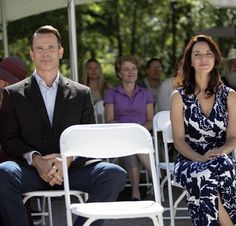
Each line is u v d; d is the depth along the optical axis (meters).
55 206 10.81
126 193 11.53
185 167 7.62
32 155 7.59
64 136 7.29
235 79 13.12
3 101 7.90
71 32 11.84
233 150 8.05
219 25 25.17
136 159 10.44
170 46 28.41
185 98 7.98
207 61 7.91
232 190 7.44
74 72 11.84
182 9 27.08
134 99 11.33
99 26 28.12
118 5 28.17
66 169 7.21
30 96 7.86
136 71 11.32
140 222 9.61
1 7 15.83
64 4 16.02
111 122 11.23
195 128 7.93
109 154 7.44
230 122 7.91
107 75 28.19
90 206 7.03
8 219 7.29
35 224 9.41
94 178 7.51
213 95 7.98
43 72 7.91
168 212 10.09
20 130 7.87
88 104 8.06
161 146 12.11
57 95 7.92
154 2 28.64
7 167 7.38
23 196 7.58
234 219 7.43
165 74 27.00
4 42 16.02
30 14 16.31
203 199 7.34
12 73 9.46
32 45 8.00
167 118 9.12
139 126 7.52
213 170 7.41
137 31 28.89
